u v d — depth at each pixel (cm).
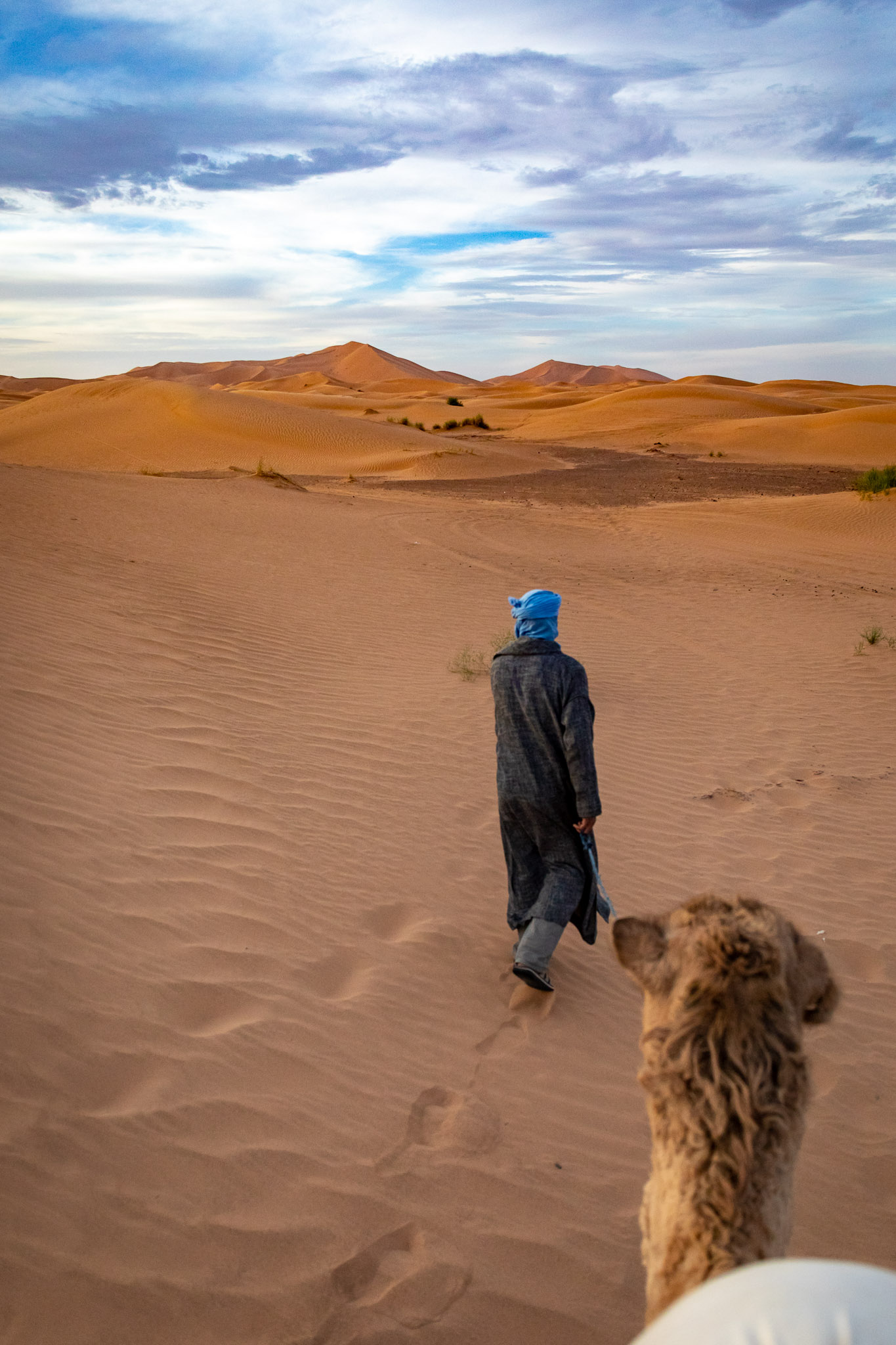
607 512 2945
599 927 529
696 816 690
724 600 1520
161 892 481
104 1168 303
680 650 1175
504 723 437
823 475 4497
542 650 433
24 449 5094
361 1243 295
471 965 471
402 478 4181
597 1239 308
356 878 540
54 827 514
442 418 8838
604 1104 379
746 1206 142
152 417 5634
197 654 906
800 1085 150
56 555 1177
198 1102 342
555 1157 345
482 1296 281
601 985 468
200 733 712
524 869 453
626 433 6938
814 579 1788
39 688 719
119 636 905
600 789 723
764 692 1016
